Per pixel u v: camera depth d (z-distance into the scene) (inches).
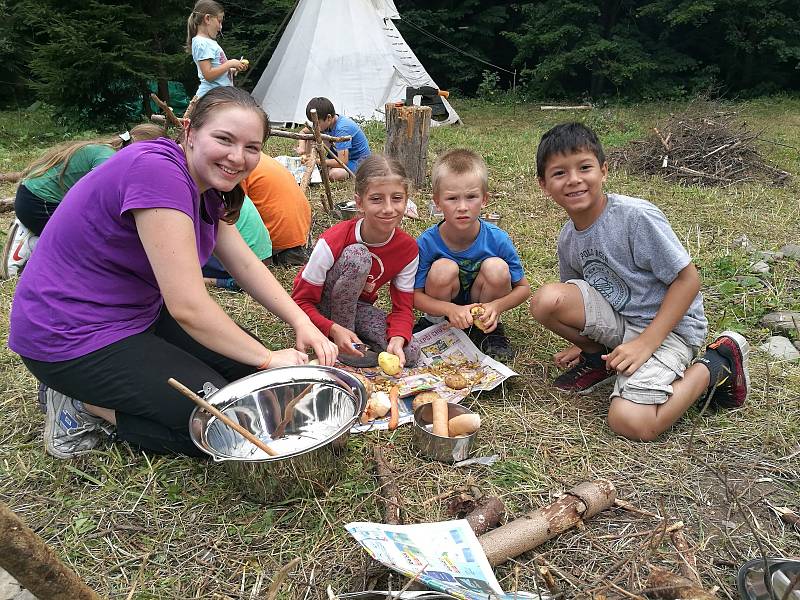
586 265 107.9
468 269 123.3
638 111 553.9
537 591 66.1
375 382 111.1
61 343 83.3
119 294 85.8
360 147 254.2
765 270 159.8
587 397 108.8
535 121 498.6
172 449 88.9
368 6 458.9
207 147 79.0
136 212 78.8
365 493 83.9
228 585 70.6
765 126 430.3
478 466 90.2
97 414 90.1
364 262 114.2
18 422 99.9
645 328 102.7
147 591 69.7
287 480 80.5
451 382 107.7
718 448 93.8
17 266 152.4
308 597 68.6
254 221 153.9
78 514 80.9
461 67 720.3
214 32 278.4
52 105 428.5
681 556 69.4
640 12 658.2
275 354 89.3
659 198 235.9
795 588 60.6
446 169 113.7
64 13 416.2
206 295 82.4
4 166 290.5
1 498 83.8
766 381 110.3
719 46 675.4
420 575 62.4
